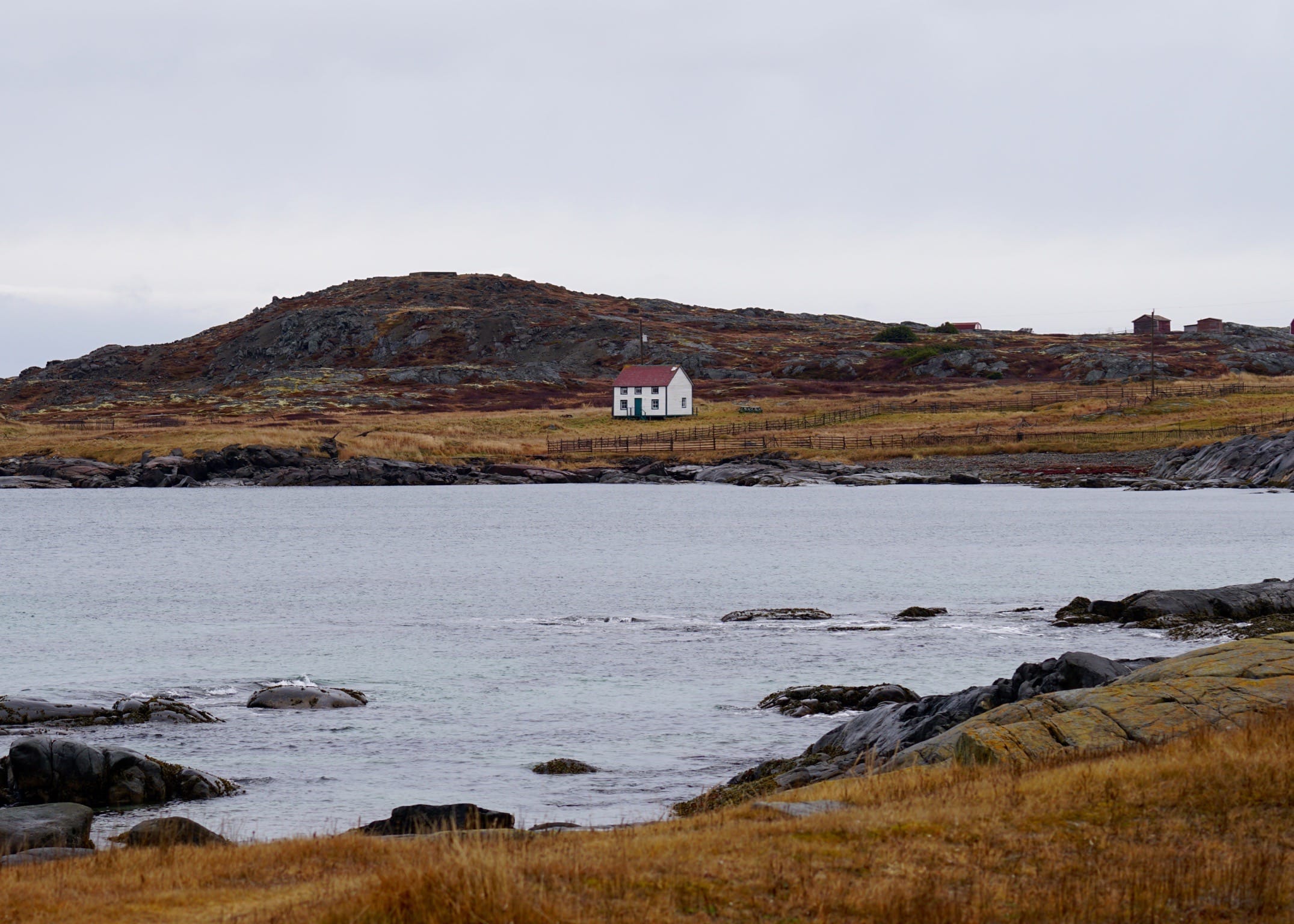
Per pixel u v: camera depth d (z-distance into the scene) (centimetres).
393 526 10738
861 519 11025
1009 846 1433
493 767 3033
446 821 2056
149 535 9975
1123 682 2308
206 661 4553
